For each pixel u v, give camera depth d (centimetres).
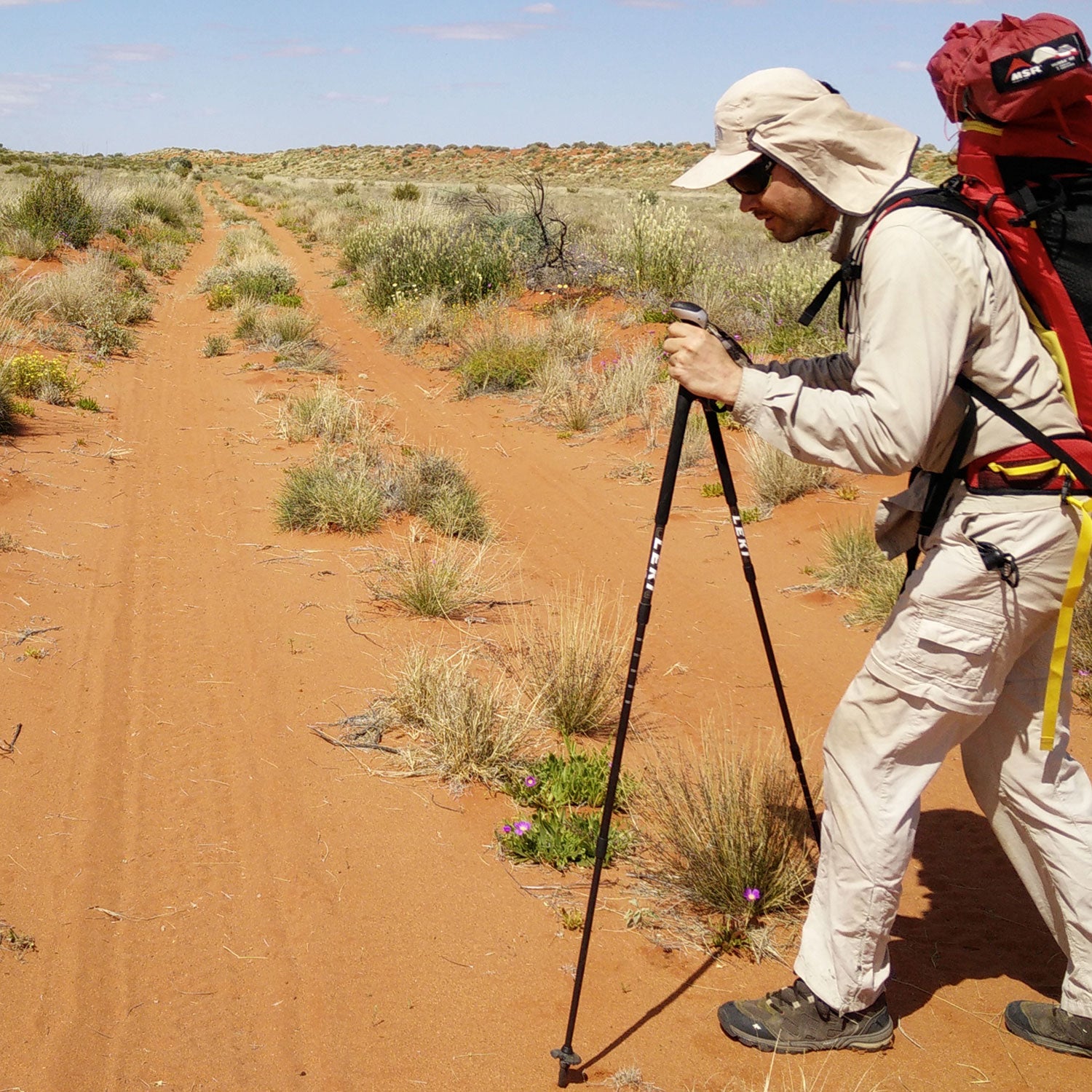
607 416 1053
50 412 981
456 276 1630
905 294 226
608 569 685
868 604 597
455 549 693
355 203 4100
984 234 230
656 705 491
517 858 364
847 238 248
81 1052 270
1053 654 242
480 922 328
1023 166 229
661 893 343
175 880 346
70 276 1560
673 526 767
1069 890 263
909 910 338
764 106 243
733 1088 258
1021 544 238
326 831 377
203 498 786
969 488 244
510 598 629
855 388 238
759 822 335
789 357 1128
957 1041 275
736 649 561
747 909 322
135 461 870
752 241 2178
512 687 491
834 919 262
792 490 785
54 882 340
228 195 5491
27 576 595
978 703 247
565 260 1683
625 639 569
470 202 2491
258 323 1510
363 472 778
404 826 382
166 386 1191
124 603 579
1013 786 267
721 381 246
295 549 687
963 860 367
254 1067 267
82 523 702
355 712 467
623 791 400
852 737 256
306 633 553
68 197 2100
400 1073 265
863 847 255
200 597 597
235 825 379
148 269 2161
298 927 324
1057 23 221
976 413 240
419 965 308
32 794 389
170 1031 280
